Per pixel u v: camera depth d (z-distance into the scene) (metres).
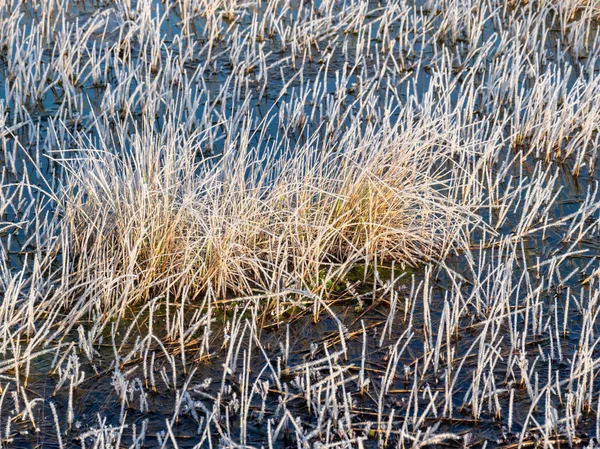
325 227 4.58
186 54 7.78
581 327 4.38
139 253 4.60
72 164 5.29
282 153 6.03
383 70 7.54
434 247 5.14
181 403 3.75
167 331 4.23
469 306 4.56
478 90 7.58
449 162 6.33
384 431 3.61
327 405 3.60
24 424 3.62
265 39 8.64
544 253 5.16
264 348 4.19
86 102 7.27
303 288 4.62
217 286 4.61
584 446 3.51
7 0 8.77
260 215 4.87
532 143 6.46
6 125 6.75
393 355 3.83
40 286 4.45
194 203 4.62
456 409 3.76
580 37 8.26
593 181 6.12
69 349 3.88
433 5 9.40
